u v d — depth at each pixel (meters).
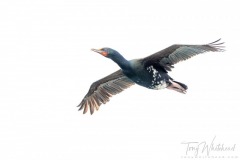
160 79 18.30
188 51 17.91
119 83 19.23
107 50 18.23
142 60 18.23
